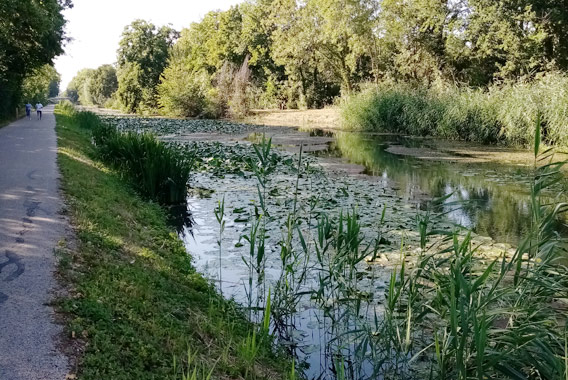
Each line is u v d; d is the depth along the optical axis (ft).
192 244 22.20
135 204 25.75
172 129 87.25
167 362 10.17
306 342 14.16
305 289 17.54
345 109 94.27
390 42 104.63
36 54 84.02
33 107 143.33
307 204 29.12
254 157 48.26
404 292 15.69
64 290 12.23
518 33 76.64
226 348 11.82
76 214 19.45
